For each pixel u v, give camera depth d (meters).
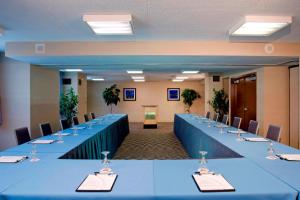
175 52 4.50
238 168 2.30
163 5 2.69
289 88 6.43
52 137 4.03
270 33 3.55
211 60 5.23
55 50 4.51
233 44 4.51
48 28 3.60
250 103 7.66
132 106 13.87
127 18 2.96
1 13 2.95
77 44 4.50
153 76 10.56
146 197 1.70
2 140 5.55
